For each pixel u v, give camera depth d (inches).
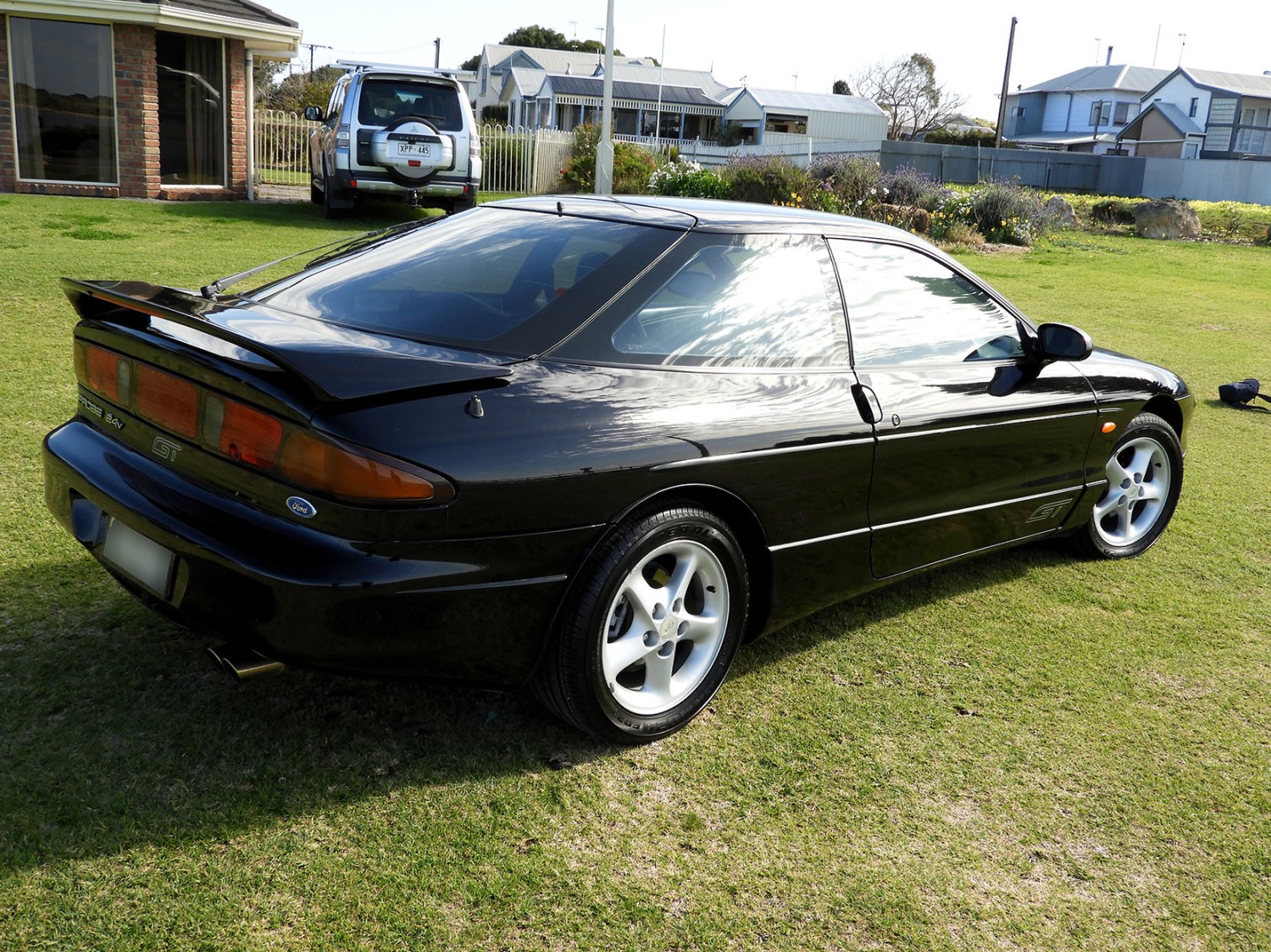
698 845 95.4
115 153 568.4
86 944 77.7
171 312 92.9
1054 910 91.3
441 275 114.4
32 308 281.1
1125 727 121.7
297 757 102.3
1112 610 154.6
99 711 106.7
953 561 144.2
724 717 117.9
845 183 788.0
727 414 108.7
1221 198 1370.6
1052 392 148.9
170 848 88.4
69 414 198.7
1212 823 104.8
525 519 94.3
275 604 88.9
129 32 552.4
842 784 106.3
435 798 98.3
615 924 84.8
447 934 82.0
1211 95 2532.0
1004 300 150.5
